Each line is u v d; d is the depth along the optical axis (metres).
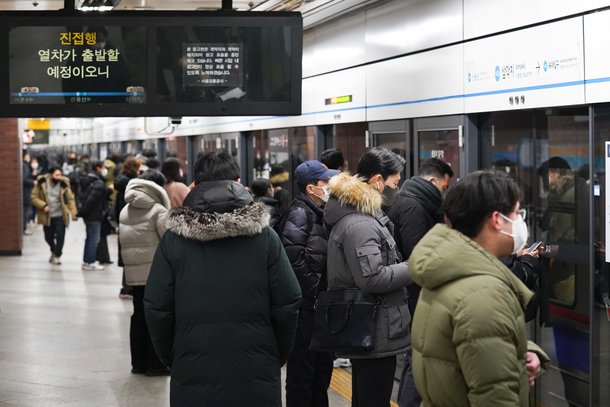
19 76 7.64
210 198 4.76
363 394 5.61
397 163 5.93
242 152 14.95
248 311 4.75
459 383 3.20
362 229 5.42
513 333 3.11
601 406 6.16
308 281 6.50
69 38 7.67
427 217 6.60
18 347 10.21
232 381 4.70
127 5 9.86
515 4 6.86
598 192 6.03
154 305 4.78
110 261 18.34
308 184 6.57
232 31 7.79
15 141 20.00
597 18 5.89
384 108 9.37
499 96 7.11
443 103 8.07
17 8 10.16
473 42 7.51
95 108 7.71
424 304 3.30
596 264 6.09
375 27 9.55
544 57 6.49
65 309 12.79
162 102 7.75
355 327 5.45
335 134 11.02
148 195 8.68
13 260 19.14
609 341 6.06
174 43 7.75
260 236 4.81
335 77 10.73
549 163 6.73
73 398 8.04
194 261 4.75
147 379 8.74
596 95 5.91
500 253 3.36
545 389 6.90
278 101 7.83
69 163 35.31
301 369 6.61
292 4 9.63
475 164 7.72
